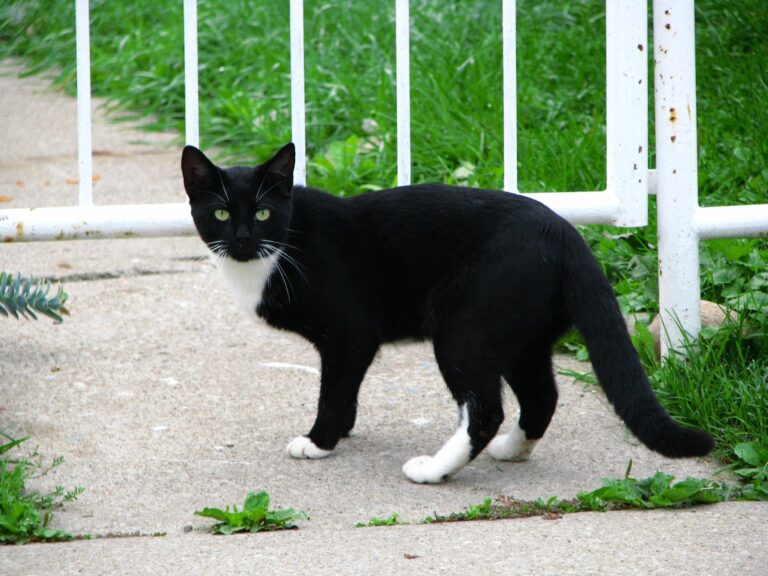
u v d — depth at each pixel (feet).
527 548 9.36
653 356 13.67
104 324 16.11
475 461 12.06
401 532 9.82
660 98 13.55
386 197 12.01
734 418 12.32
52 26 31.04
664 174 13.56
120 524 10.24
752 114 19.90
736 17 23.44
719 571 8.84
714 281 14.98
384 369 14.67
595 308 10.84
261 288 12.06
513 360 11.36
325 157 21.81
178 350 15.19
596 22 25.11
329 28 26.89
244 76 26.30
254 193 11.89
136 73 28.17
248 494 10.72
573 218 14.07
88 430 12.51
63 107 28.07
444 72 22.93
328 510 10.64
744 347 13.70
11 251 19.34
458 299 11.25
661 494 10.39
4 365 14.46
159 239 20.25
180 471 11.53
